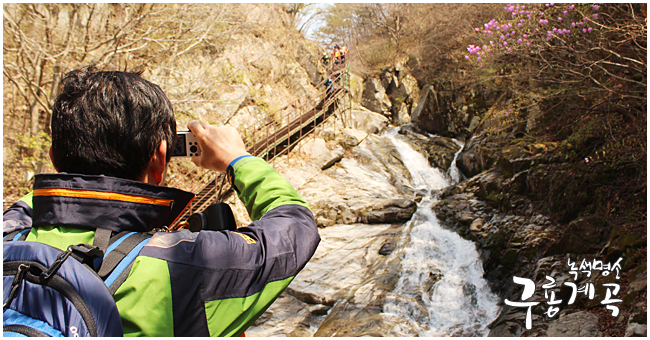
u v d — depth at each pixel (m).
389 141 15.78
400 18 21.69
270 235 0.66
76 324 0.49
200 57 12.32
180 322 0.55
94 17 9.09
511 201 8.52
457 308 6.45
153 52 10.41
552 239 6.85
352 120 17.53
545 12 6.07
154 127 0.68
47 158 8.36
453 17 14.69
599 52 6.23
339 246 8.97
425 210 10.16
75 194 0.59
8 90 8.78
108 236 0.58
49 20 8.49
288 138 13.17
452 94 16.08
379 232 9.43
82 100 0.64
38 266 0.52
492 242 7.58
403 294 6.90
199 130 0.81
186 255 0.58
